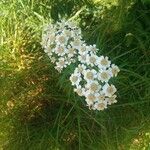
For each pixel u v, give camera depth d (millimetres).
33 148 330
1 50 357
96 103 290
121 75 321
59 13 354
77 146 332
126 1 326
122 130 325
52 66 340
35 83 350
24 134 338
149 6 329
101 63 287
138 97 325
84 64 293
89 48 295
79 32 306
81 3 359
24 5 366
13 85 351
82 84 295
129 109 326
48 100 348
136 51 333
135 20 331
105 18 337
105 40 336
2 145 340
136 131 321
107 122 326
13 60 356
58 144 324
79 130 315
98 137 326
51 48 306
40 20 356
